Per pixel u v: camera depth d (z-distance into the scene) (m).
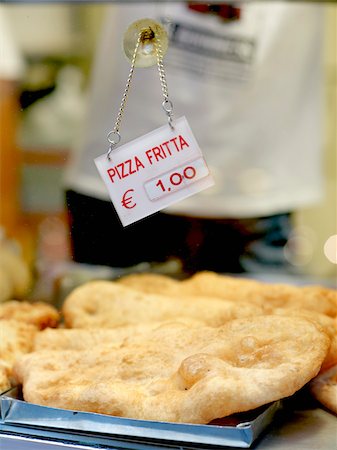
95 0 1.44
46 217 1.64
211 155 1.60
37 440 0.59
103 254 0.95
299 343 0.61
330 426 0.61
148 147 0.65
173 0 1.45
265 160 1.65
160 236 1.02
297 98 1.64
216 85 1.54
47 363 0.68
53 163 1.70
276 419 0.62
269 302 0.83
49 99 1.78
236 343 0.63
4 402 0.62
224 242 1.52
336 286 1.02
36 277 1.02
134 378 0.63
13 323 0.80
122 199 0.66
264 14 1.53
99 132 1.54
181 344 0.66
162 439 0.57
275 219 1.68
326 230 1.88
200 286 0.93
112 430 0.58
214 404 0.56
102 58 1.52
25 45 1.79
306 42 1.60
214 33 1.49
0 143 1.73
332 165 1.86
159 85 1.44
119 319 0.81
